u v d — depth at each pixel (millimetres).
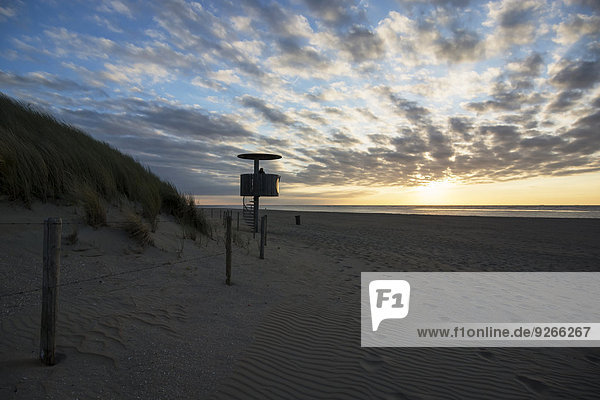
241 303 5371
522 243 16297
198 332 4031
